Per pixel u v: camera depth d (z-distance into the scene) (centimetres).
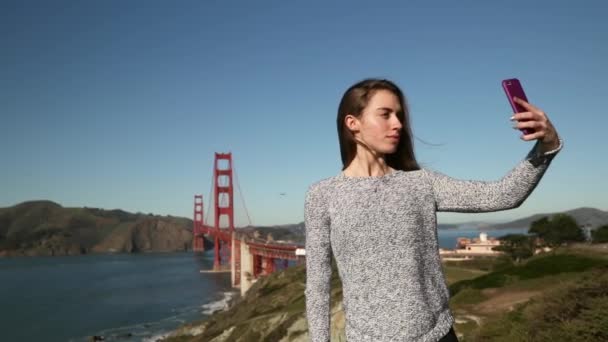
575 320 972
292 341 2359
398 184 206
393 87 217
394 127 209
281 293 4538
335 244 210
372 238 198
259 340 2775
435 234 206
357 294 200
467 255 6450
